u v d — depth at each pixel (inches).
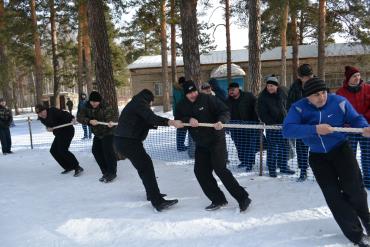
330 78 992.2
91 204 200.1
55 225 172.1
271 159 226.2
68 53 895.7
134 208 189.0
